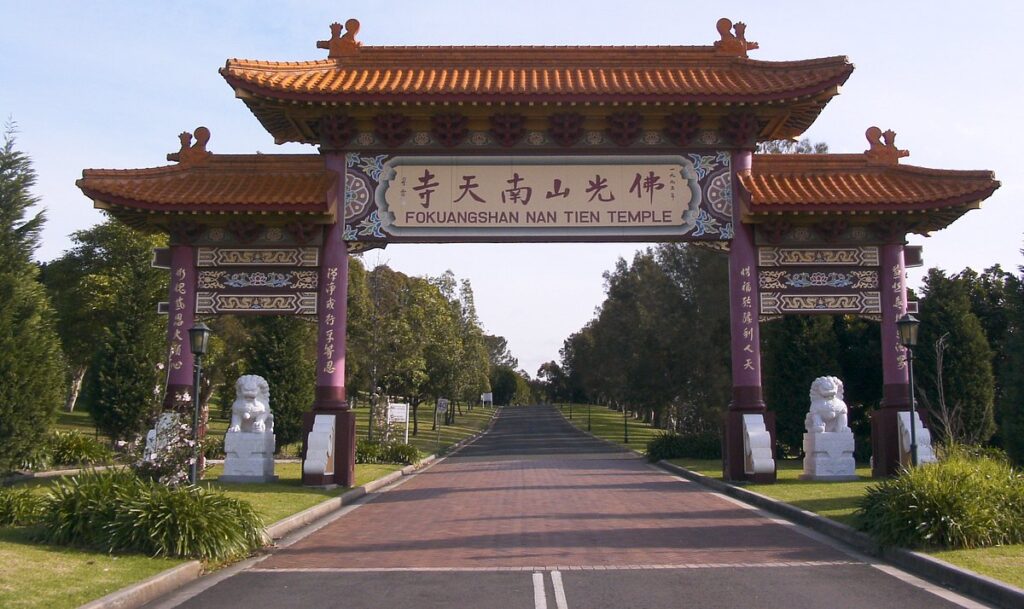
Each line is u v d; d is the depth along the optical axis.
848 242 20.69
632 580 10.05
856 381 32.56
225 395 43.00
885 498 12.08
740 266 20.53
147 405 31.02
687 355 39.25
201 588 10.05
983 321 34.69
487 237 20.45
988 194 19.70
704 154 20.88
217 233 20.50
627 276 53.72
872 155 21.39
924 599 9.12
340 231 20.52
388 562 11.50
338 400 20.41
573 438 61.72
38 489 16.11
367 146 20.81
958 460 13.55
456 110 20.25
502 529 14.40
